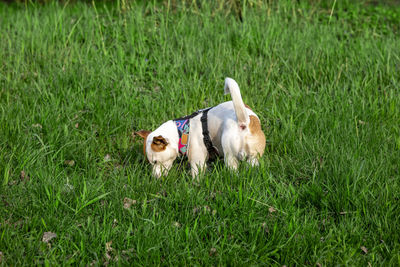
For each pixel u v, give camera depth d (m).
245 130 4.12
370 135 5.05
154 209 3.89
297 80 6.67
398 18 9.58
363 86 6.38
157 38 7.74
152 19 8.27
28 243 3.55
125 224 3.82
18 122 5.24
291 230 3.70
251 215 3.85
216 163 4.70
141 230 3.77
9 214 3.95
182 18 8.26
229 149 4.20
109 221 3.90
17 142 4.97
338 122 5.33
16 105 5.74
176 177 4.59
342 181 4.13
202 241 3.69
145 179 4.42
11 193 4.20
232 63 6.94
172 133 4.54
